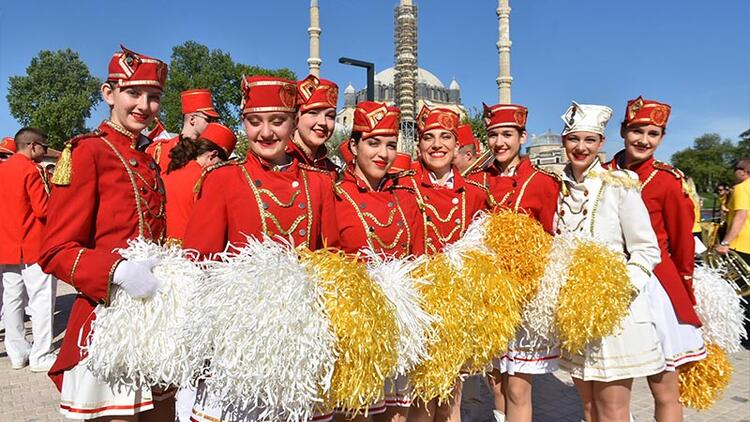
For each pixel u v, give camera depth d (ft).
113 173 8.86
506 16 151.53
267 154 8.68
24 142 18.75
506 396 11.40
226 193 8.45
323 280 7.42
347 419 9.04
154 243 8.80
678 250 11.30
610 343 9.70
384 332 7.38
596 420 10.32
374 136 10.08
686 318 10.70
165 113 157.79
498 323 9.25
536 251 9.84
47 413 14.83
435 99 200.54
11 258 17.97
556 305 9.57
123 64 9.08
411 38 119.24
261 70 163.12
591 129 10.42
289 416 7.04
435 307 8.71
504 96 151.74
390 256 9.34
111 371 7.69
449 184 11.44
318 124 10.82
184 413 12.48
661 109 11.57
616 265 9.43
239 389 6.78
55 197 8.39
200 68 165.99
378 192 10.38
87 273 7.75
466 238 10.28
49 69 163.94
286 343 6.68
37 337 18.54
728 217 22.17
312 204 8.75
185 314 7.57
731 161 167.53
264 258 7.20
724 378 11.23
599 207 10.51
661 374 10.53
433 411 10.28
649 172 11.69
